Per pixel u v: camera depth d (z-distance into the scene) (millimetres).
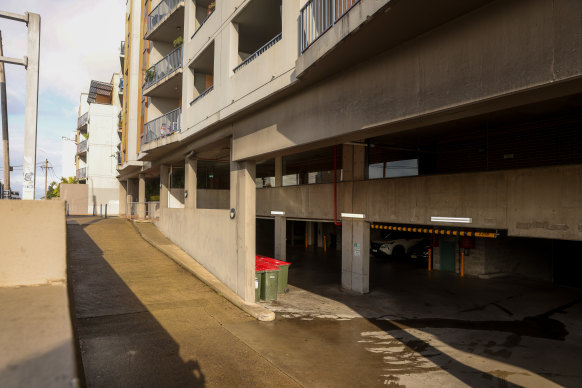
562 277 14344
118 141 41938
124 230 19547
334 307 11102
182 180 26797
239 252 10719
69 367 1108
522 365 7004
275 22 11172
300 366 6645
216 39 12180
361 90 6789
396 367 6820
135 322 8219
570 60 3988
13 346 1218
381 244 20562
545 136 10180
